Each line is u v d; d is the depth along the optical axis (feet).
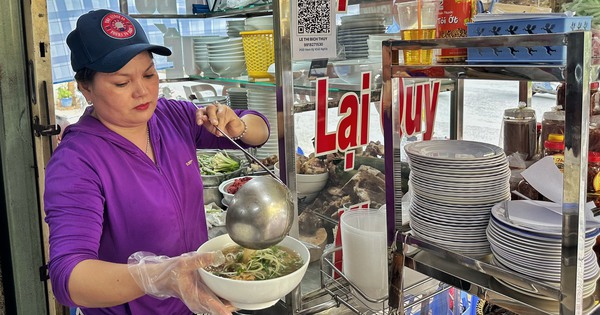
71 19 7.41
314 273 5.14
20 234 4.54
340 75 4.95
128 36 3.56
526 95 5.64
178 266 3.01
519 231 3.41
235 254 3.45
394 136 4.21
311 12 4.42
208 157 7.43
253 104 6.28
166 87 7.25
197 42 6.74
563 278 3.19
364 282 4.73
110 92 3.57
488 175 3.81
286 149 4.39
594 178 3.95
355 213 5.02
